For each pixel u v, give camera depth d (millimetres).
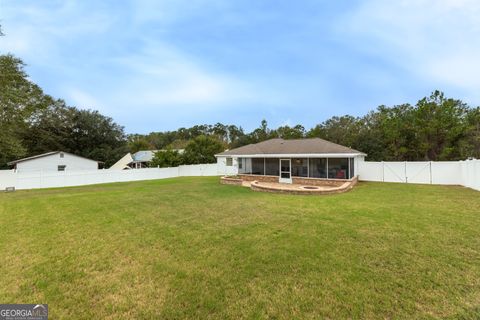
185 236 6031
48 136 33469
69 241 5797
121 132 41781
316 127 42281
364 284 3732
